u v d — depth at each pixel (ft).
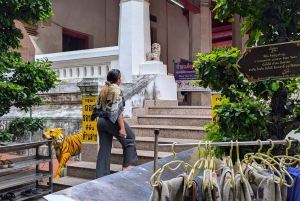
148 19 27.86
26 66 14.12
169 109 23.66
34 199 15.34
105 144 14.52
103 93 14.20
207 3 37.91
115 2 43.62
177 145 6.83
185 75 30.81
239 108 8.29
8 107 13.69
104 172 14.32
